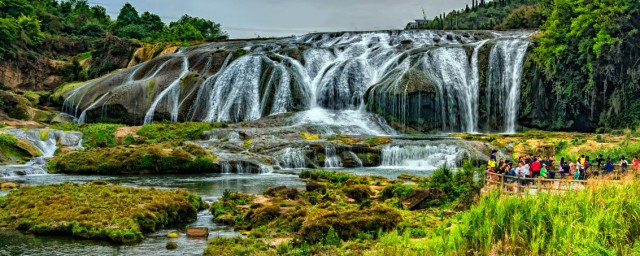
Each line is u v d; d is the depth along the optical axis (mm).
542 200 14758
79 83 68750
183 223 19906
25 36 82312
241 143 41562
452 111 54938
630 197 15102
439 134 51719
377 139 42000
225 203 22031
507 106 55375
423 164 38812
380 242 15492
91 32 107938
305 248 15023
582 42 49094
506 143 41094
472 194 20547
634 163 26125
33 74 79688
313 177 32562
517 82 55000
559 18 52812
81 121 59500
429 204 21250
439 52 58719
